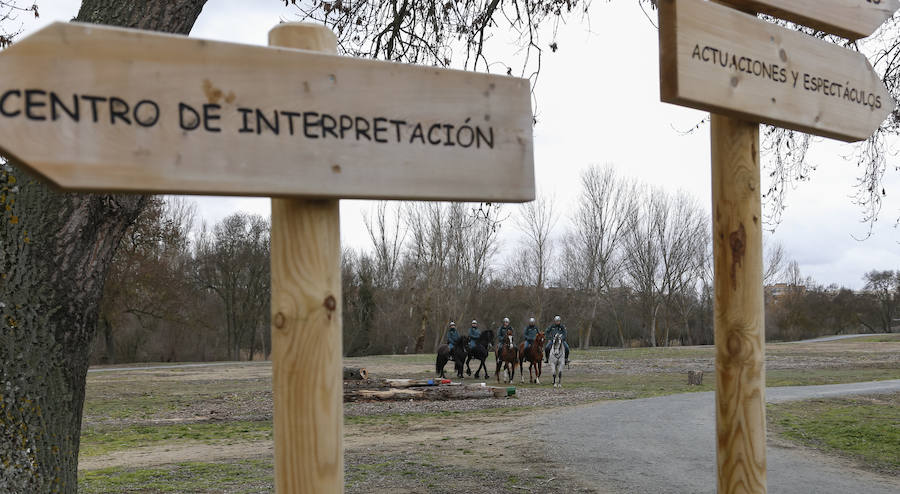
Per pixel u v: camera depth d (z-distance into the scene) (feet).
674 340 221.66
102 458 34.27
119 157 5.60
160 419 51.90
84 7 12.32
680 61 8.55
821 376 83.61
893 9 11.81
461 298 186.80
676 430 39.86
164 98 5.79
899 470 29.37
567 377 89.76
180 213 191.11
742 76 9.26
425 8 24.02
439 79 7.00
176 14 12.50
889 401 51.26
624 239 204.74
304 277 6.71
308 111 6.36
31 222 11.53
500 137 7.30
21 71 5.28
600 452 33.37
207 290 192.95
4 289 11.39
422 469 29.71
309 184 6.33
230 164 6.02
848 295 236.84
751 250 9.73
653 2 22.82
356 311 186.29
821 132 10.48
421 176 6.85
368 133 6.62
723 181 9.84
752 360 9.59
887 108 11.49
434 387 65.05
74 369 12.01
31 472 11.37
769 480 27.68
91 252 12.04
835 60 10.61
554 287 202.80
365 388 66.54
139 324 165.48
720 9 9.05
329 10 22.58
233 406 60.54
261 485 26.63
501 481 27.22
